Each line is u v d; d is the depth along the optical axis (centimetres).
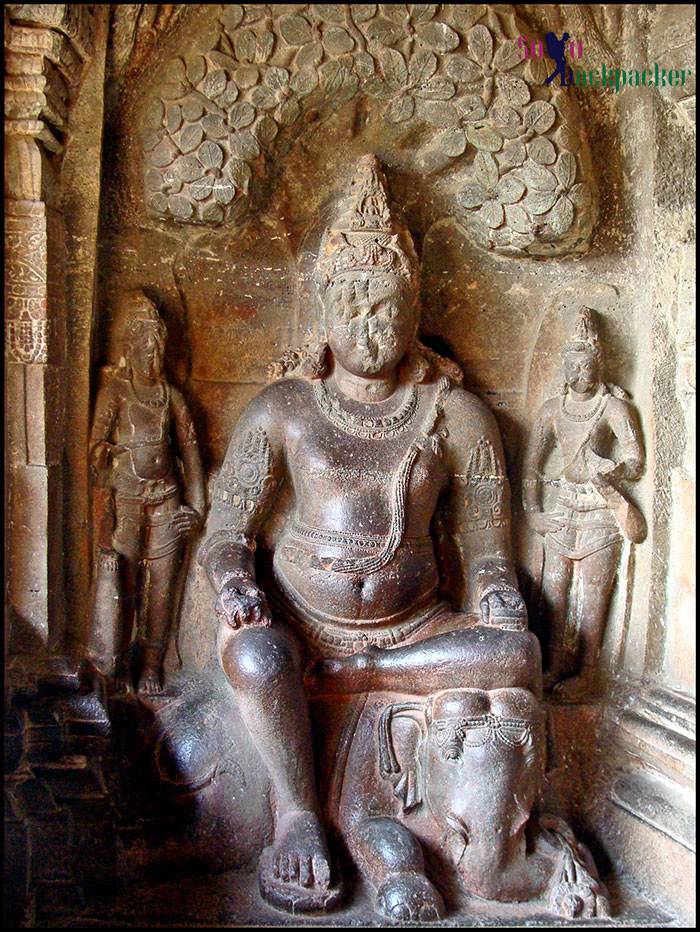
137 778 237
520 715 215
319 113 239
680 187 248
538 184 237
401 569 231
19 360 221
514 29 232
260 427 240
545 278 264
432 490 238
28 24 208
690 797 225
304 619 233
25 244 218
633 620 257
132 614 250
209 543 241
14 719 218
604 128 258
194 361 259
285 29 226
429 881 212
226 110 229
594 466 252
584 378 251
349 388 242
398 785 227
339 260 233
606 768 249
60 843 222
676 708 238
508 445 266
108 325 249
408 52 229
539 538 262
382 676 225
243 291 260
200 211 237
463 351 266
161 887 226
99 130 232
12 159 216
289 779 216
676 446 254
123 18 225
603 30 252
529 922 210
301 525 237
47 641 228
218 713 239
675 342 251
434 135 245
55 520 231
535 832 223
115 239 249
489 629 222
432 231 262
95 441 244
